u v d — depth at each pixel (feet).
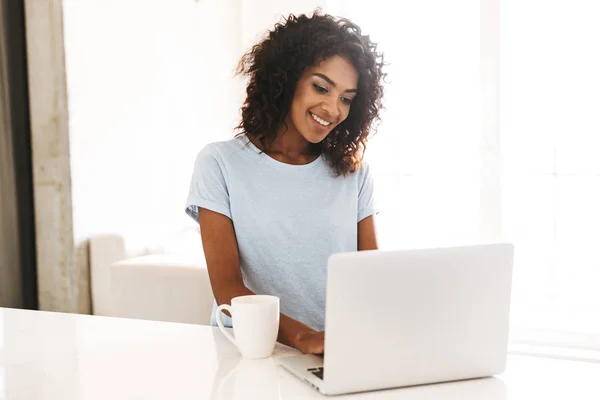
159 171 11.38
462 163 11.56
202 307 8.87
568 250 10.81
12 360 3.51
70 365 3.41
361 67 4.66
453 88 11.54
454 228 11.69
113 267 9.32
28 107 9.46
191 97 12.28
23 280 9.43
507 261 3.18
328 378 2.93
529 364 3.55
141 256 10.37
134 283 9.21
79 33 9.41
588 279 10.71
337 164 4.91
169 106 11.62
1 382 3.14
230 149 4.79
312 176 4.85
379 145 12.07
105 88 10.00
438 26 11.59
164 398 2.90
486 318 3.19
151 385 3.08
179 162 11.98
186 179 12.21
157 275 9.10
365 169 5.16
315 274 4.75
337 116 4.63
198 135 12.57
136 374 3.25
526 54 10.93
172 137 11.74
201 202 4.59
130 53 10.57
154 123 11.21
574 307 10.80
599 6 10.49
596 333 10.20
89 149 9.66
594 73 10.57
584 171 10.69
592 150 10.64
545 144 10.89
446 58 11.57
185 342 3.87
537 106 10.91
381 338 3.00
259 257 4.66
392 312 3.00
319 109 4.60
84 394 2.97
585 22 10.58
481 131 11.21
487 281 3.16
